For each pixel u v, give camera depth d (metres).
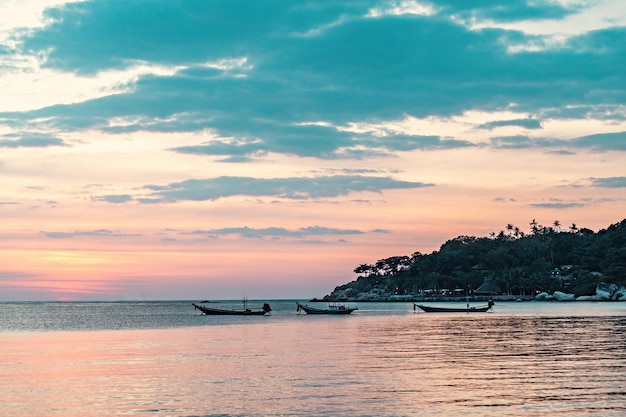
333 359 64.00
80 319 196.75
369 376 51.78
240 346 81.44
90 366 61.00
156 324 154.75
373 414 38.28
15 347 83.88
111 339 98.62
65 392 46.53
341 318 179.25
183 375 54.06
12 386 49.25
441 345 78.69
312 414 38.53
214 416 38.44
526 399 41.78
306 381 49.78
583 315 163.00
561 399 41.69
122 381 51.25
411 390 45.31
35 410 40.72
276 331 115.31
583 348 71.88
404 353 69.06
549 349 71.25
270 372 55.00
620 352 67.31
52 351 77.31
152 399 43.66
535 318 151.25
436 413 38.28
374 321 155.12
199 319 187.50
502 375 51.53
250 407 40.62
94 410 40.53
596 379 49.12
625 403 40.38
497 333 99.62
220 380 51.00
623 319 139.75
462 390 45.06
